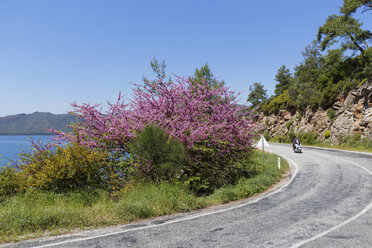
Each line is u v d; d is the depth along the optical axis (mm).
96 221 6332
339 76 42094
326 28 39656
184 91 11977
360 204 7770
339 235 5285
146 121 11391
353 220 6262
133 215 6836
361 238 5086
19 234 5586
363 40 37500
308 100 49594
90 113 10555
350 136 33344
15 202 7688
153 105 11602
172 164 10078
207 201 8852
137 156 10172
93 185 9523
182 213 7457
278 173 14305
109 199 9086
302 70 62938
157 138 9875
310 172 14891
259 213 7160
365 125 31406
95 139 10867
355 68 39812
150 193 8375
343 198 8617
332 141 37312
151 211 7168
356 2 35344
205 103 12250
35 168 9203
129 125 10852
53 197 8062
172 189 8820
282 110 61719
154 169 10102
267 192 10422
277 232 5535
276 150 32969
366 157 20766
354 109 34094
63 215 6426
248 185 10773
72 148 9312
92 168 9281
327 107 43094
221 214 7160
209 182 11727
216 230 5730
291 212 7172
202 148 11000
